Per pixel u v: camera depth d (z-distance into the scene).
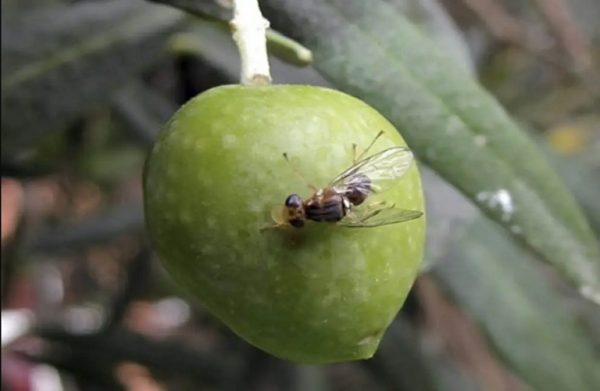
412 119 0.08
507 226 0.09
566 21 0.17
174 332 0.24
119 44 0.11
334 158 0.07
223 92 0.07
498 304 0.13
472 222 0.13
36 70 0.11
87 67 0.11
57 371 0.18
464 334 0.16
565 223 0.09
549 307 0.13
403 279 0.07
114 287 0.26
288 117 0.07
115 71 0.11
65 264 0.26
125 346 0.16
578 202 0.14
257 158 0.07
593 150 0.20
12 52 0.11
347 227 0.07
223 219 0.07
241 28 0.07
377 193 0.07
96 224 0.18
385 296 0.07
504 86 0.20
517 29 0.17
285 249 0.07
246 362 0.16
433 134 0.09
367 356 0.07
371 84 0.08
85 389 0.17
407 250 0.07
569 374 0.13
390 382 0.15
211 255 0.07
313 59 0.08
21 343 0.17
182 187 0.07
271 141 0.07
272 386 0.16
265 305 0.07
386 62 0.09
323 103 0.07
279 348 0.07
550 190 0.09
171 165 0.07
